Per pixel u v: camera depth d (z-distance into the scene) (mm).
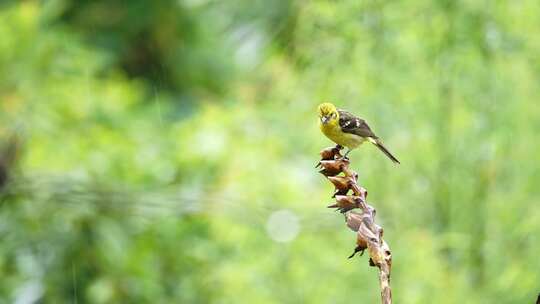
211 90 18984
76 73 15453
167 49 19281
